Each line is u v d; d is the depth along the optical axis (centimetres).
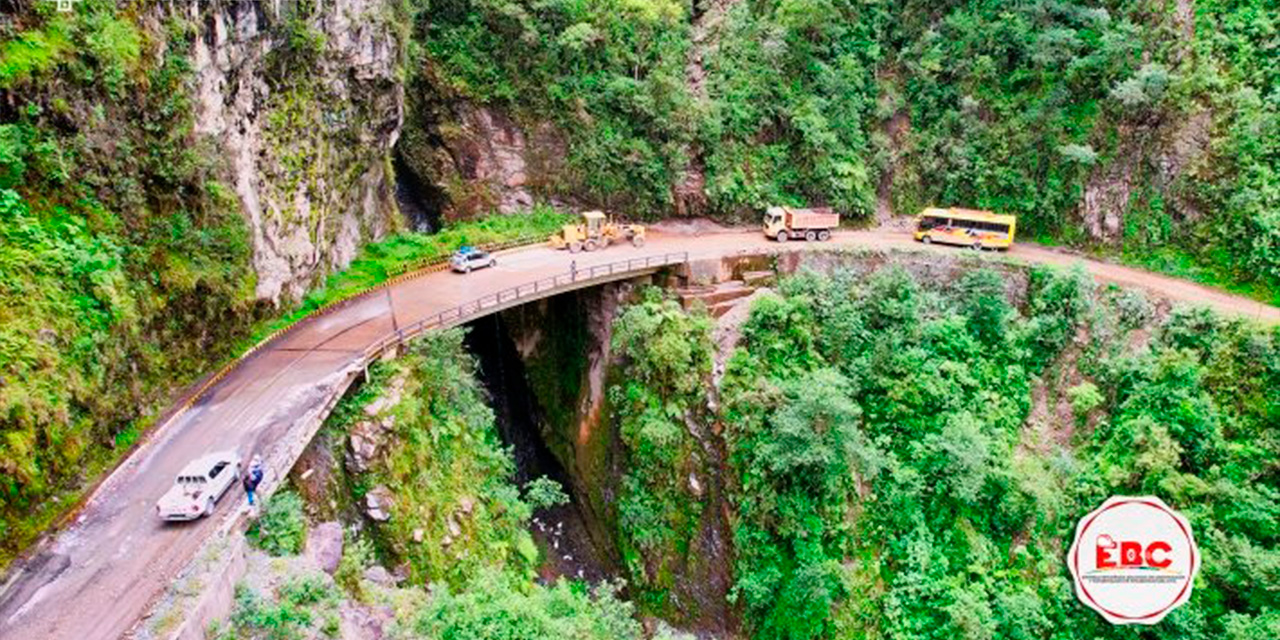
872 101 5331
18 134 2247
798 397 3441
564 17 4853
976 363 4041
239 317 3147
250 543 2314
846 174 5088
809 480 3462
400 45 4209
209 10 2905
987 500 3675
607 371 4178
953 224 4728
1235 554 3256
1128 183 4634
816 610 3416
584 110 4950
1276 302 4075
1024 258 4562
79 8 2445
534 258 4450
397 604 2475
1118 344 4009
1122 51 4675
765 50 5109
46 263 2264
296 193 3553
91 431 2367
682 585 3797
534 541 4034
